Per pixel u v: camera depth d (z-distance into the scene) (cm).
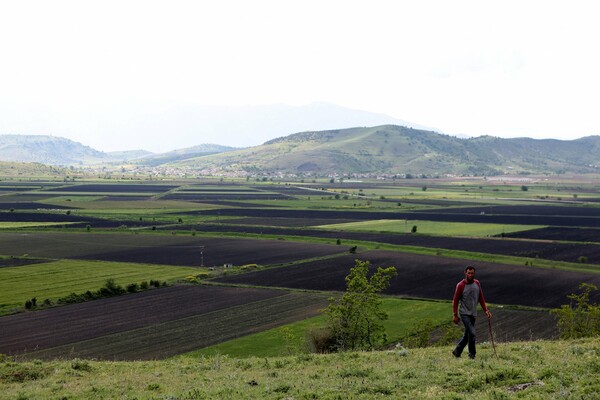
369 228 19012
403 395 1705
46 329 7188
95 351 6191
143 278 10781
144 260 12900
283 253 13975
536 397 1577
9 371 2630
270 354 5962
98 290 9431
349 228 19012
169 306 8600
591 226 19462
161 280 10638
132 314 8062
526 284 10212
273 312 8212
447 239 16388
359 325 4984
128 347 6356
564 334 5503
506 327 7250
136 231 17988
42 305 8519
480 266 12044
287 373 2264
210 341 6606
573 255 13612
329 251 14250
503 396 1623
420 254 13725
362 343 4978
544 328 7181
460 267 11956
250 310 8356
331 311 5034
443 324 7444
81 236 16800
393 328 7206
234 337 6794
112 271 11506
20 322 7556
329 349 5028
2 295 9119
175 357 5884
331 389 1830
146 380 2320
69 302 8831
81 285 9981
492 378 1845
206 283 10462
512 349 2495
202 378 2280
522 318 7794
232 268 11988
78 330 7138
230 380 2183
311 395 1777
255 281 10650
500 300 9019
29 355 5994
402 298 9150
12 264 12206
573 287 9950
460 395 1647
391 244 15450
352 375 2084
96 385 2230
